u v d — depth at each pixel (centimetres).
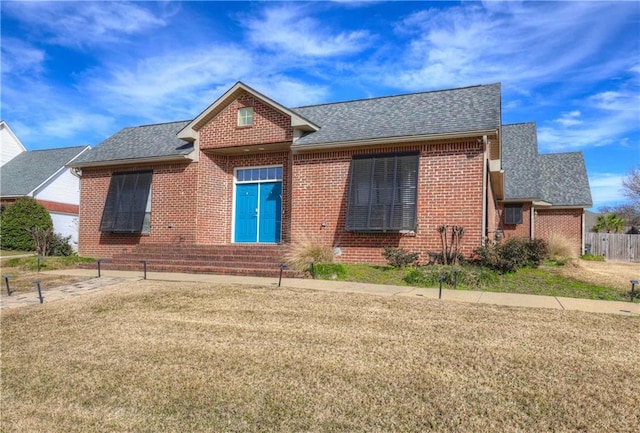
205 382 485
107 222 1708
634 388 450
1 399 469
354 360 530
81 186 1825
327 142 1345
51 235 1777
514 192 2123
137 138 1859
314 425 393
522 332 627
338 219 1351
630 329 646
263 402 438
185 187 1594
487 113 1263
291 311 755
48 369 539
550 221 2278
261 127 1496
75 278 1172
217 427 396
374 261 1298
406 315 722
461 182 1217
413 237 1259
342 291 924
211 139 1574
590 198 2220
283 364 524
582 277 1130
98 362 554
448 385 459
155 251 1467
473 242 1196
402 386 460
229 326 679
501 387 453
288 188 1555
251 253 1348
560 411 405
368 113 1494
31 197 2453
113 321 728
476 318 701
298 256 1212
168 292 928
